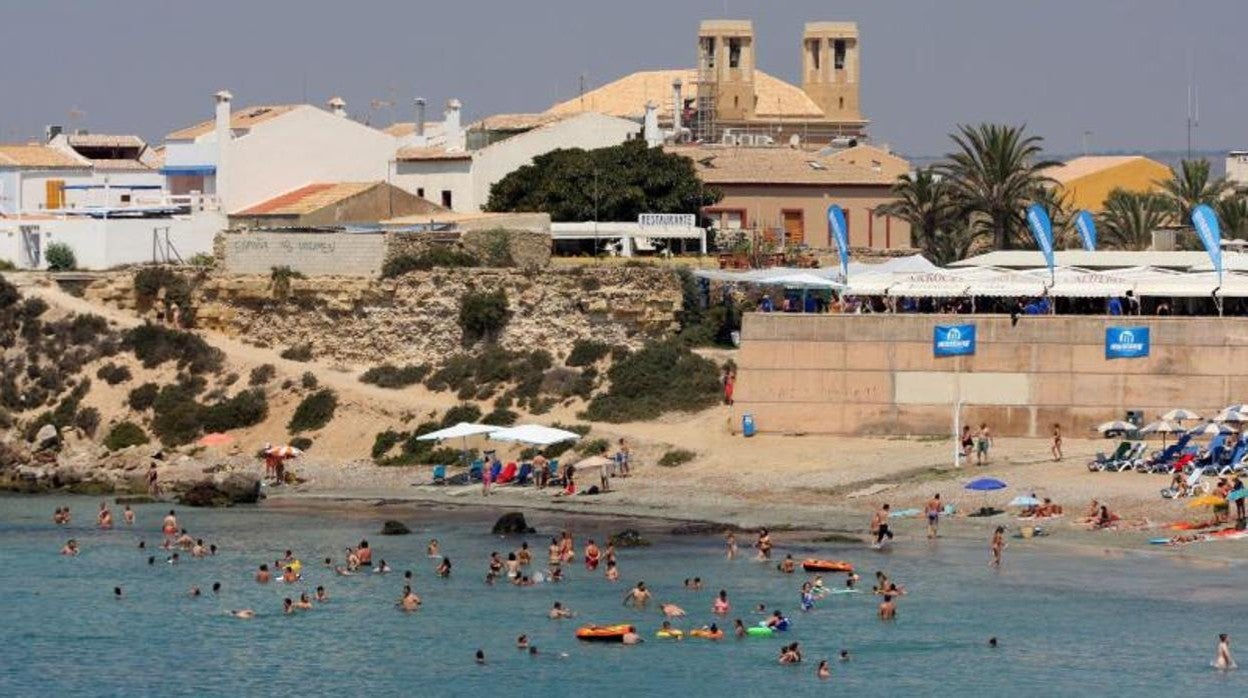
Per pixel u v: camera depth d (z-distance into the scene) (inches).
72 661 7096.5
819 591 7642.7
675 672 6796.3
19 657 7135.8
